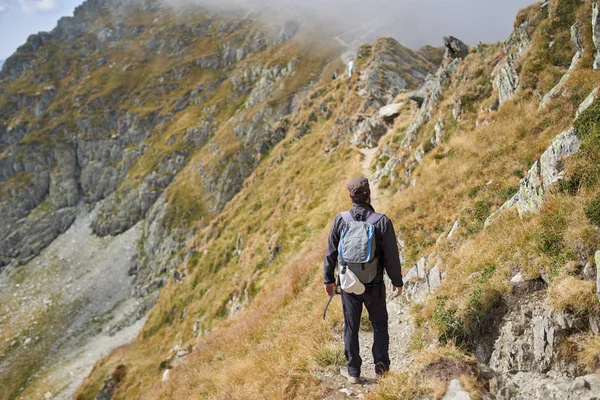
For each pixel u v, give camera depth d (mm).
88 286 103438
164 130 147000
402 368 7762
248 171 102000
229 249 40812
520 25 18781
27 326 89312
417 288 10828
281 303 16031
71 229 138875
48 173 156125
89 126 162125
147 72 186000
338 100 54344
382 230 6102
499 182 12281
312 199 32062
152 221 111000
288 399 7574
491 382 5789
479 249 8930
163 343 38656
